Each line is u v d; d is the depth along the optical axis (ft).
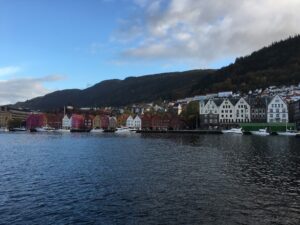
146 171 205.98
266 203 133.18
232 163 235.81
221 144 416.46
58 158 276.41
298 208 126.72
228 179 178.40
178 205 131.75
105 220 115.75
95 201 138.21
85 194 149.28
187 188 159.02
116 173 199.21
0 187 164.35
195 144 423.23
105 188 160.25
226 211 123.95
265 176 185.37
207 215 119.96
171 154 300.81
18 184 170.91
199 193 149.38
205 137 615.57
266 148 350.02
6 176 192.44
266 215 119.44
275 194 146.30
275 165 223.71
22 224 112.78
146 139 564.71
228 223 112.27
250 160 250.37
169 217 118.21
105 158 273.75
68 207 130.41
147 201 137.69
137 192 152.25
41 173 201.46
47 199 141.90
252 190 153.79
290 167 214.90
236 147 367.25
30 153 320.70
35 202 137.59
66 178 184.96
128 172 202.49
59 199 141.59
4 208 129.70
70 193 151.33
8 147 398.62
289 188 156.87
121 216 119.55
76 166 228.22
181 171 204.95
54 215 121.29
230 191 152.25
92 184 169.07
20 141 526.16
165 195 146.41
